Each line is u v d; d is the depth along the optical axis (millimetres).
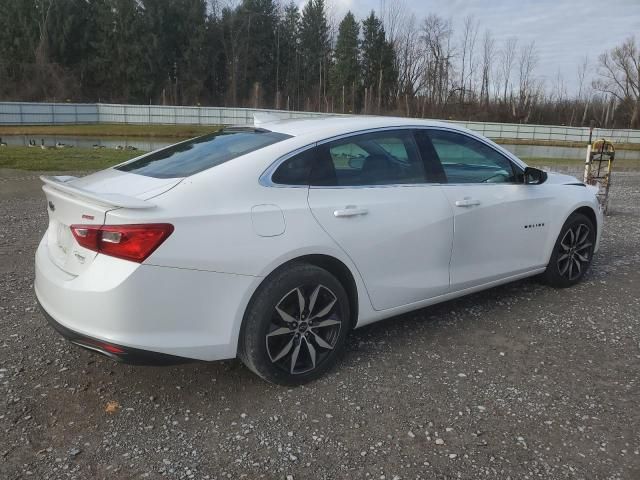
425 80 69250
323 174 3510
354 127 3771
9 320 4363
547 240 4934
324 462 2742
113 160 17250
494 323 4473
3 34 65438
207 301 3025
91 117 50156
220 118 50875
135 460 2740
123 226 2828
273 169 3326
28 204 9578
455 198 4109
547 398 3352
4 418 3062
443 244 4039
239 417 3115
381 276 3732
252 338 3199
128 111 50469
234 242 3059
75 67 67875
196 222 2967
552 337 4223
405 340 4129
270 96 75438
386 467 2711
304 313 3396
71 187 3107
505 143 45438
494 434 2984
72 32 68000
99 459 2744
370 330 4309
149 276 2848
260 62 76062
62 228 3324
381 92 70375
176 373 3602
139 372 3604
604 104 68312
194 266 2951
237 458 2766
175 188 3072
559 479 2639
